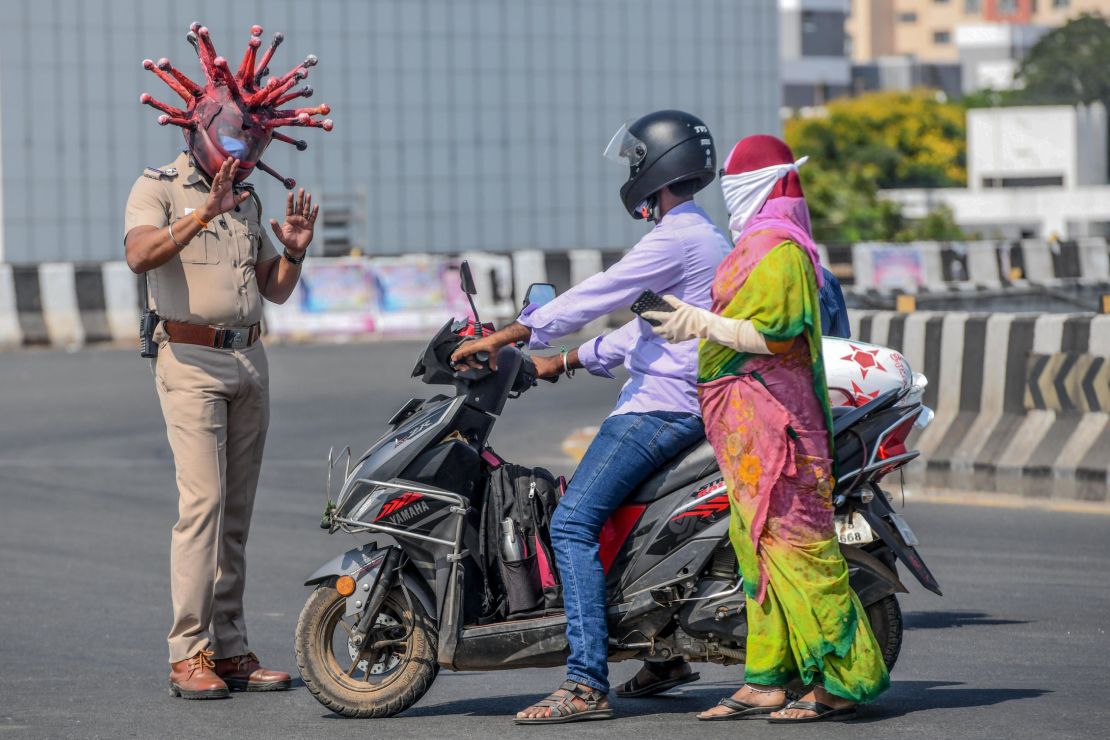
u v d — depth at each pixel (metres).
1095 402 22.45
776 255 10.12
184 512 12.05
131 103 62.88
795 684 11.05
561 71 70.31
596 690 10.76
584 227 70.88
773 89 73.50
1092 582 15.89
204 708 11.61
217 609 12.40
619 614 10.74
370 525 10.90
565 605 10.66
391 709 11.19
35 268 44.66
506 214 69.69
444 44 68.38
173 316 12.04
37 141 62.03
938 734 10.28
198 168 12.20
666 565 10.63
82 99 62.38
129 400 32.53
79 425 29.23
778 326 10.05
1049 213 135.12
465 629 10.87
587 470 10.66
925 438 23.84
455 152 68.88
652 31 71.56
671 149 10.69
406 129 68.12
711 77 72.75
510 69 69.50
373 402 31.47
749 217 10.45
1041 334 22.97
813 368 10.37
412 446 10.88
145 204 11.98
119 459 25.55
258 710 11.55
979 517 19.62
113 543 19.08
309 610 11.27
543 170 70.19
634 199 10.88
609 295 10.65
